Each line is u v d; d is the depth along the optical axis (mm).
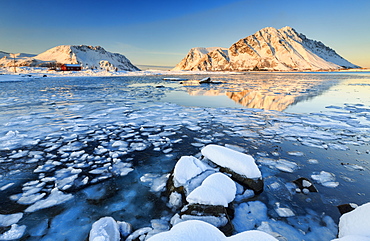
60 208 2357
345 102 9961
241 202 2467
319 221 2186
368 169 3297
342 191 2713
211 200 2119
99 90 14750
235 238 1484
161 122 6070
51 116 6625
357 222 1793
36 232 2014
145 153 3885
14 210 2307
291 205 2438
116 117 6621
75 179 2963
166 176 3059
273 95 12758
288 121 6250
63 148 4043
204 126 5707
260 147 4219
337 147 4188
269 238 1457
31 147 4066
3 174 3070
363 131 5215
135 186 2809
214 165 3037
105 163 3463
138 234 1962
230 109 8133
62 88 15680
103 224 1948
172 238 1435
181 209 2309
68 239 1939
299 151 4012
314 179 3002
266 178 3021
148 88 16859
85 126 5555
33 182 2854
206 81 22766
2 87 15766
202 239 1466
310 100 10656
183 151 3996
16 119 6156
